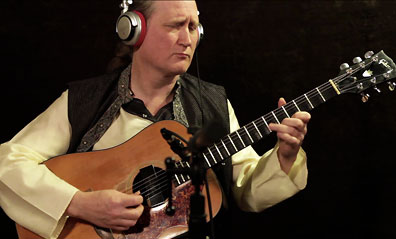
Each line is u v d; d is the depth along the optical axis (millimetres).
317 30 3203
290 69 3291
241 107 3389
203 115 2006
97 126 1972
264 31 3332
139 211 1811
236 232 3309
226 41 3398
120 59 2611
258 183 1922
